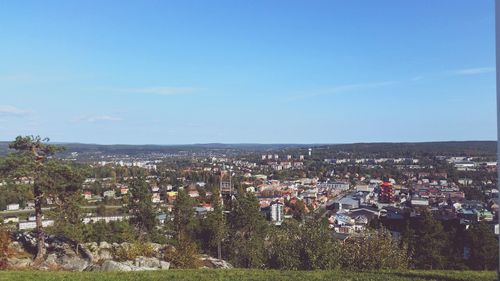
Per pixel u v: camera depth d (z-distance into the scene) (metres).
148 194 55.38
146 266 28.42
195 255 33.91
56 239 33.28
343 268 24.73
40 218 30.20
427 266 43.84
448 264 44.16
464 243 48.00
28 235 33.25
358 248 25.78
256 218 57.41
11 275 20.62
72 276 20.38
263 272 20.97
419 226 46.97
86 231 32.69
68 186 31.25
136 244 32.50
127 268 25.14
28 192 29.84
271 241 28.12
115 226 52.28
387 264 25.81
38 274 20.98
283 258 24.94
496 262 43.78
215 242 55.06
